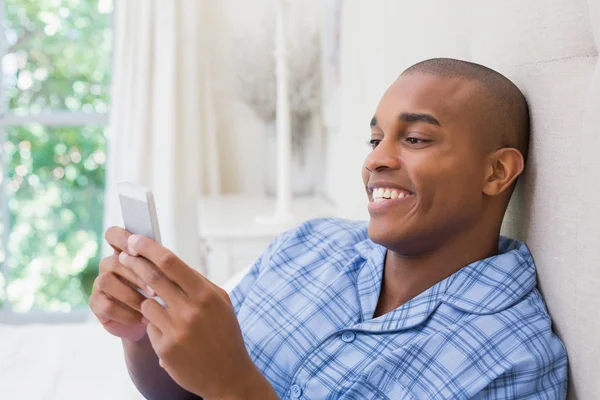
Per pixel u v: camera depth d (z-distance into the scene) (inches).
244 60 105.4
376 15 61.0
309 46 103.8
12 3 120.9
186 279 25.9
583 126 27.1
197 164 106.3
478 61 38.6
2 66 120.8
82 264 129.5
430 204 30.6
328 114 93.2
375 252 35.6
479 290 30.9
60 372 51.5
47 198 127.3
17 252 127.6
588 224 26.8
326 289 35.2
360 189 65.1
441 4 44.7
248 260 78.5
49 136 125.6
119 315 31.8
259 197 105.3
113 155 107.6
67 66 123.0
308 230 41.3
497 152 31.3
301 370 32.7
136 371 36.6
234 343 26.7
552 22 29.9
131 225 29.7
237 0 105.8
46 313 123.6
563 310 29.3
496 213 32.2
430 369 28.9
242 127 109.1
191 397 38.2
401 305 32.3
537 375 28.1
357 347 31.8
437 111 30.6
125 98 106.8
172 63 104.2
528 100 32.5
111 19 122.6
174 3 103.8
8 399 46.2
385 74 57.9
